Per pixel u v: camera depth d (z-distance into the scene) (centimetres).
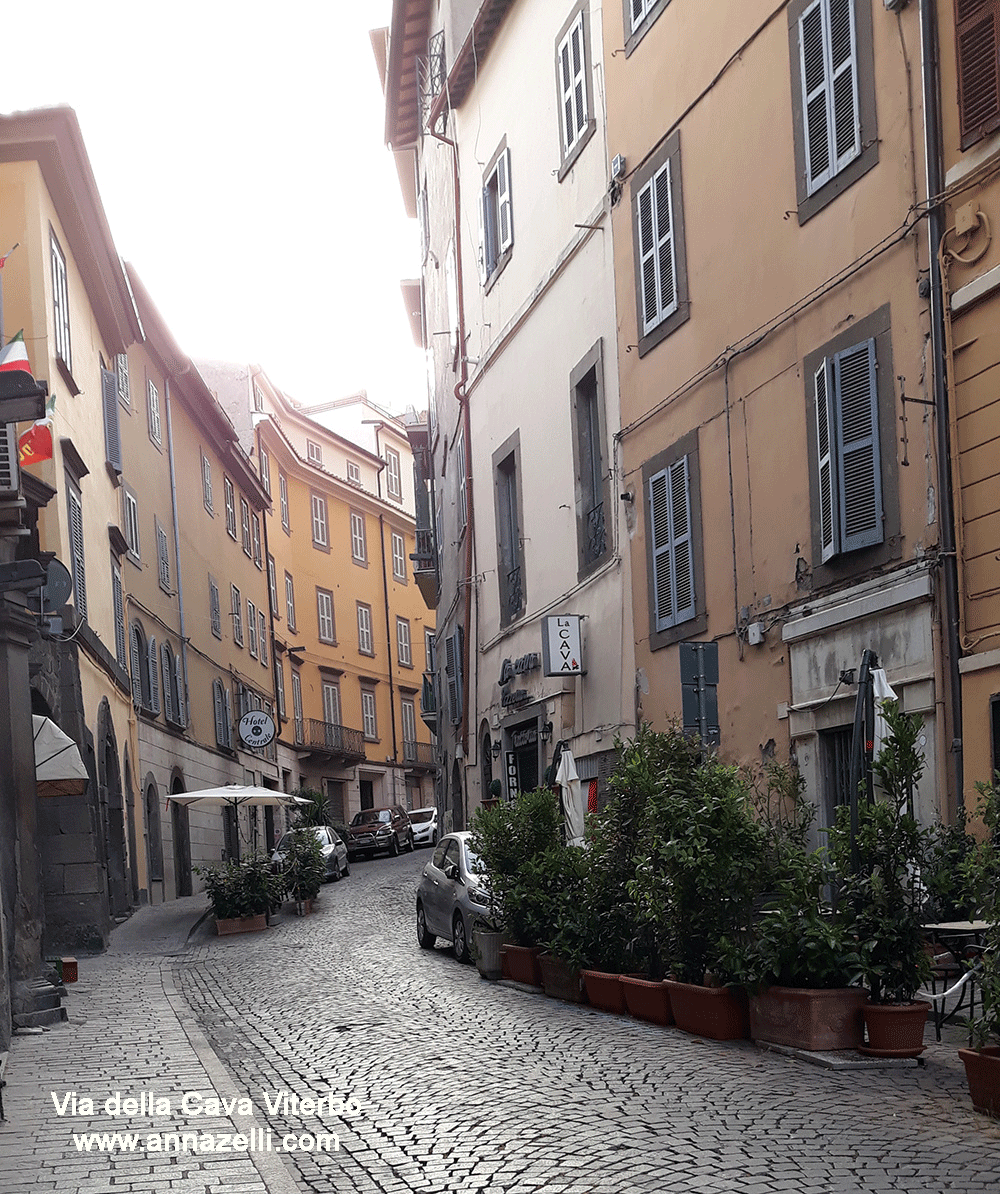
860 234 1329
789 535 1456
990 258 1147
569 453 2153
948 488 1185
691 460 1694
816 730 1394
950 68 1196
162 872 3055
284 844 3547
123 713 2712
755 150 1537
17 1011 1284
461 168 2788
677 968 1050
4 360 1523
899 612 1254
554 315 2214
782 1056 916
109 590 2580
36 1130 812
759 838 1025
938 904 989
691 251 1703
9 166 2033
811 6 1405
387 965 1720
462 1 2806
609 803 1277
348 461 6450
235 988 1592
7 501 1312
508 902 1448
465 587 2766
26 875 1321
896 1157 649
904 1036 879
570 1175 652
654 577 1808
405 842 5050
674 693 1747
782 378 1475
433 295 3400
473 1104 831
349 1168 702
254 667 4722
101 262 2455
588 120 2017
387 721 6581
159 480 3403
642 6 1831
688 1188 617
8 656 1331
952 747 1167
